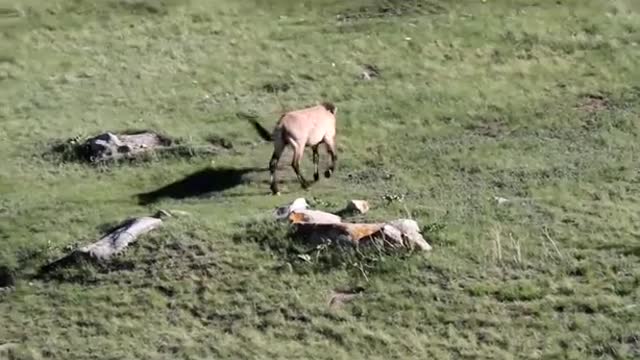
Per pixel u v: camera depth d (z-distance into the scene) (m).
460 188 70.31
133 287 56.38
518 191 68.50
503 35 104.06
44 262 60.03
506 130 84.25
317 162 74.06
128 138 82.94
